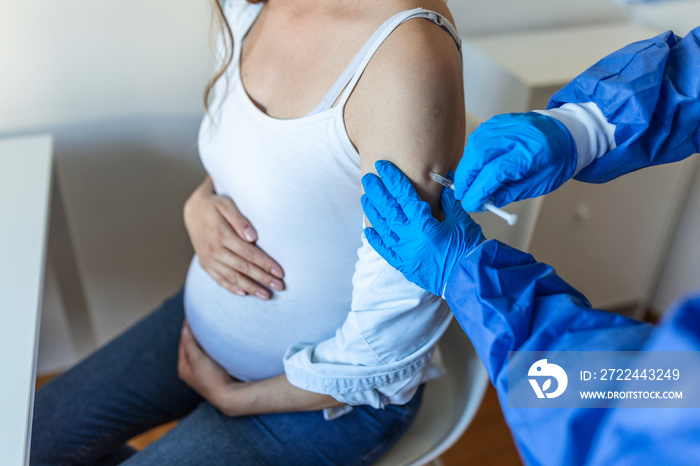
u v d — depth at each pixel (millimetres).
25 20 1264
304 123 773
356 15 763
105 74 1372
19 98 1347
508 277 628
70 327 1563
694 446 395
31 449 961
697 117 666
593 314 572
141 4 1312
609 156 670
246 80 890
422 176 691
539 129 603
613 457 438
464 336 1025
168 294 1740
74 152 1445
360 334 779
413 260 685
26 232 1006
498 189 622
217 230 928
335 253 848
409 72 682
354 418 915
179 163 1531
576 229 1548
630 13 1706
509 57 1439
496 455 1522
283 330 919
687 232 1726
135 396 1044
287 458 882
